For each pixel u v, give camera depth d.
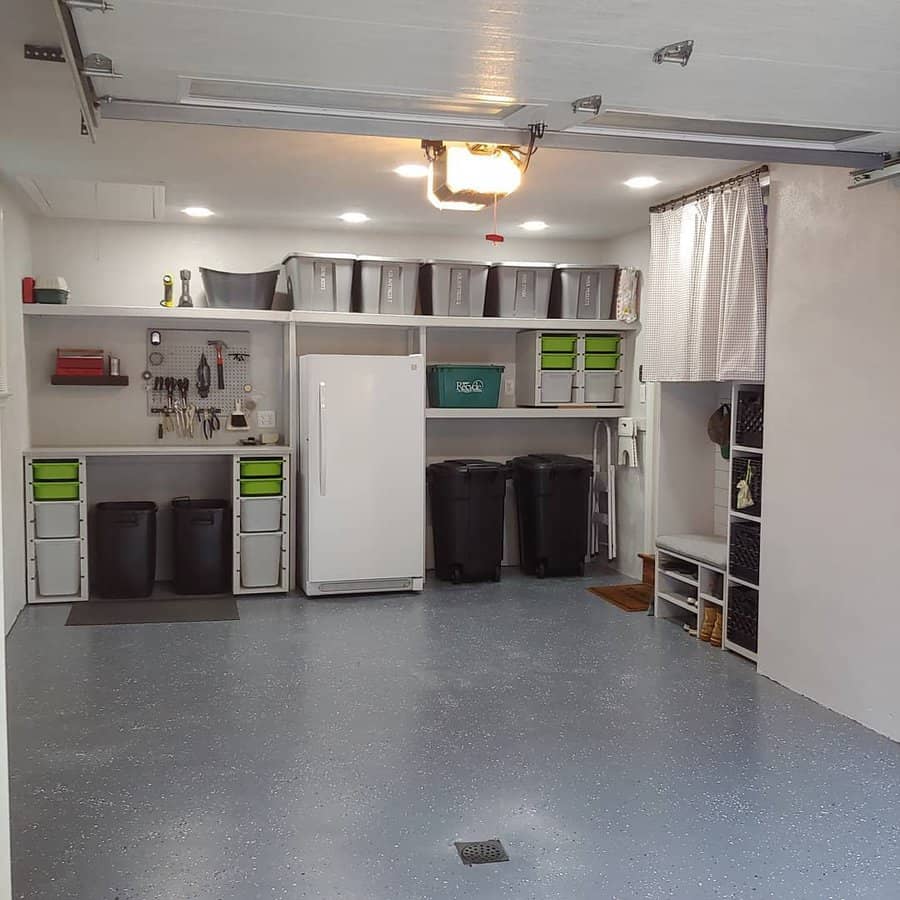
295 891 2.49
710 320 4.82
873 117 2.83
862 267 3.66
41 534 5.62
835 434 3.83
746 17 2.05
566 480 6.39
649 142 3.11
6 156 4.38
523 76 2.44
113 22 2.07
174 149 4.24
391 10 2.02
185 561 5.89
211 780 3.19
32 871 2.58
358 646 4.80
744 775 3.26
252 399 6.38
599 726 3.72
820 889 2.53
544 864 2.65
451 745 3.51
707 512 5.79
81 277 6.07
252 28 2.12
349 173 4.72
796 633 4.11
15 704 3.91
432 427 6.68
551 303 6.52
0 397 3.19
